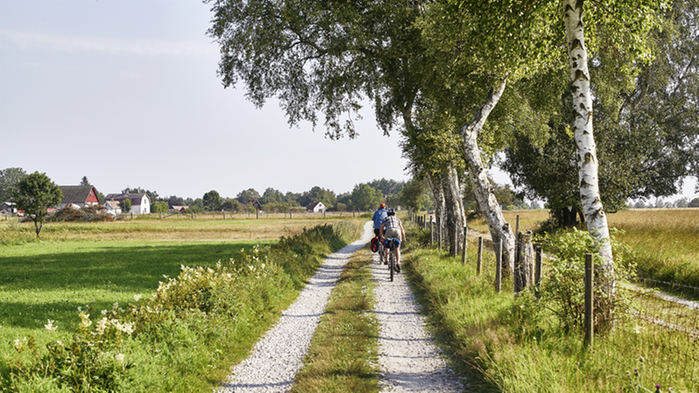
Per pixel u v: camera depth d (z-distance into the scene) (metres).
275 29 16.61
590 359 4.58
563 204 24.33
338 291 10.59
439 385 4.82
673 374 3.97
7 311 8.58
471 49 11.21
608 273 5.31
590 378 4.12
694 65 24.73
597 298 5.23
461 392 4.59
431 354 5.91
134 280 12.66
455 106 15.55
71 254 21.41
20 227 39.75
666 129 25.92
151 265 16.17
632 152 23.61
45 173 34.28
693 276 10.02
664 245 13.70
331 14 15.88
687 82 25.19
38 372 4.22
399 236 12.17
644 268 11.52
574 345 4.96
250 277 9.30
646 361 4.18
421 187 53.84
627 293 5.47
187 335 5.71
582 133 6.46
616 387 3.85
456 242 14.90
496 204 10.84
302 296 10.37
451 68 13.77
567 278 5.38
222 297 7.31
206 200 135.38
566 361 4.46
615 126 22.50
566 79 14.12
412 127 16.97
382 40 17.12
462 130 11.79
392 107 21.72
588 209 6.29
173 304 6.61
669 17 22.67
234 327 6.95
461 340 6.09
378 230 15.46
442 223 17.50
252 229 42.44
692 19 24.03
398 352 6.03
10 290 11.23
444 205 18.58
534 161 25.03
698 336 4.90
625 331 5.07
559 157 23.38
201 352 5.67
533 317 5.89
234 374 5.48
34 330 7.01
